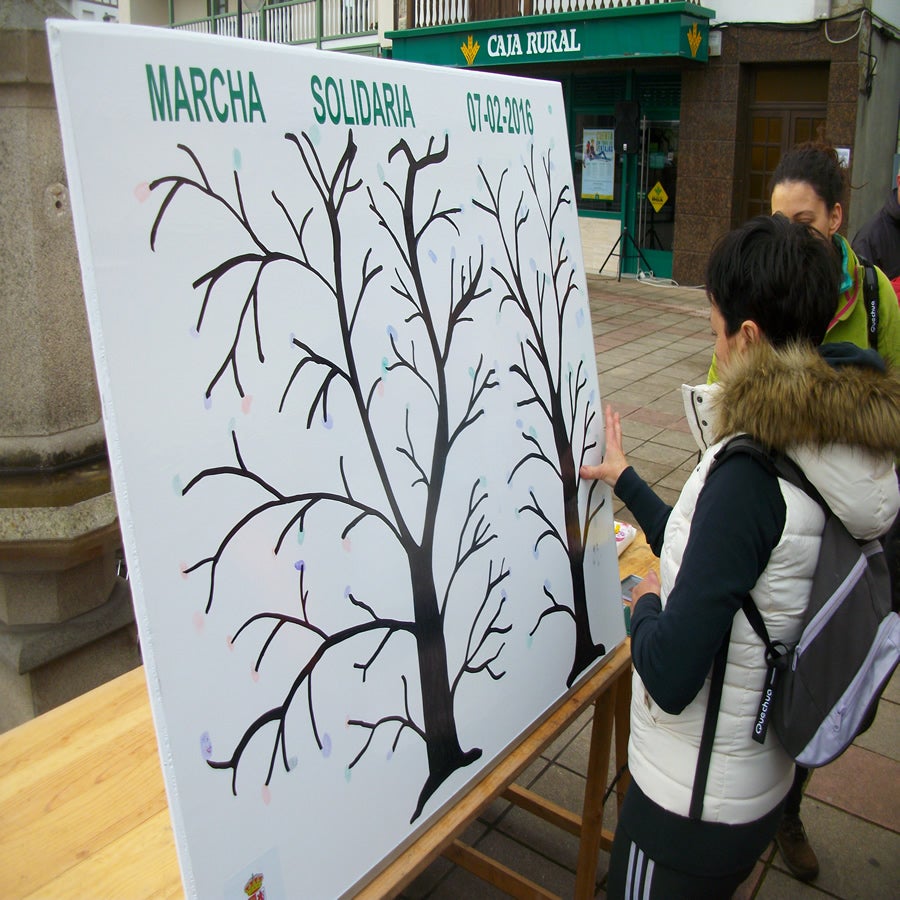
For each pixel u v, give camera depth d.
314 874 1.14
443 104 1.39
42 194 2.12
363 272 1.22
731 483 1.28
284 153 1.10
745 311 1.38
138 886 1.28
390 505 1.26
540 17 10.70
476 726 1.43
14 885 1.27
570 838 2.40
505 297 1.51
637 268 11.84
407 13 12.35
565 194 1.71
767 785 1.41
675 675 1.28
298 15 14.74
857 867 2.34
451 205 1.39
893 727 2.90
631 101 11.07
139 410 0.94
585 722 2.88
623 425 5.90
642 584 1.56
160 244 0.96
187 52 0.99
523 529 1.55
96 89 0.91
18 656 2.37
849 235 9.99
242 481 1.05
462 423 1.40
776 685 1.32
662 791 1.42
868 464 1.26
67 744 1.58
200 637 1.00
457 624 1.38
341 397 1.18
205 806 1.00
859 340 2.28
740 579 1.26
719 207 10.69
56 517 2.19
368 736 1.22
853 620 1.30
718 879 1.43
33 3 2.03
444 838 1.33
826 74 9.88
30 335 2.17
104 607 2.52
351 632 1.19
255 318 1.06
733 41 10.07
